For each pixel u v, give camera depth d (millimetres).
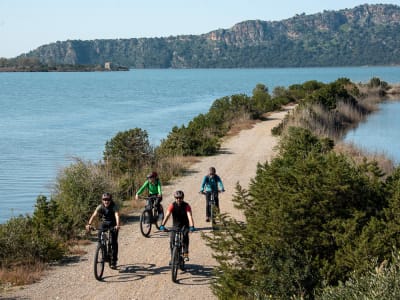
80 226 15461
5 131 49062
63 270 11914
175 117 60844
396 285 6129
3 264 12016
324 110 41938
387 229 8305
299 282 7984
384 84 79625
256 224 9188
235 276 8781
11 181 26766
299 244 8617
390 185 9695
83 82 190500
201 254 12867
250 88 135000
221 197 19219
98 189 16844
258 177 12180
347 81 70438
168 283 10930
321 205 8930
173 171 24203
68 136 45125
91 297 10227
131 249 13375
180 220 11352
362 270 7707
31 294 10398
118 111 70125
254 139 34688
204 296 10172
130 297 10203
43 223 14281
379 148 31891
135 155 24516
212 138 32219
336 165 9414
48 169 29906
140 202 18672
